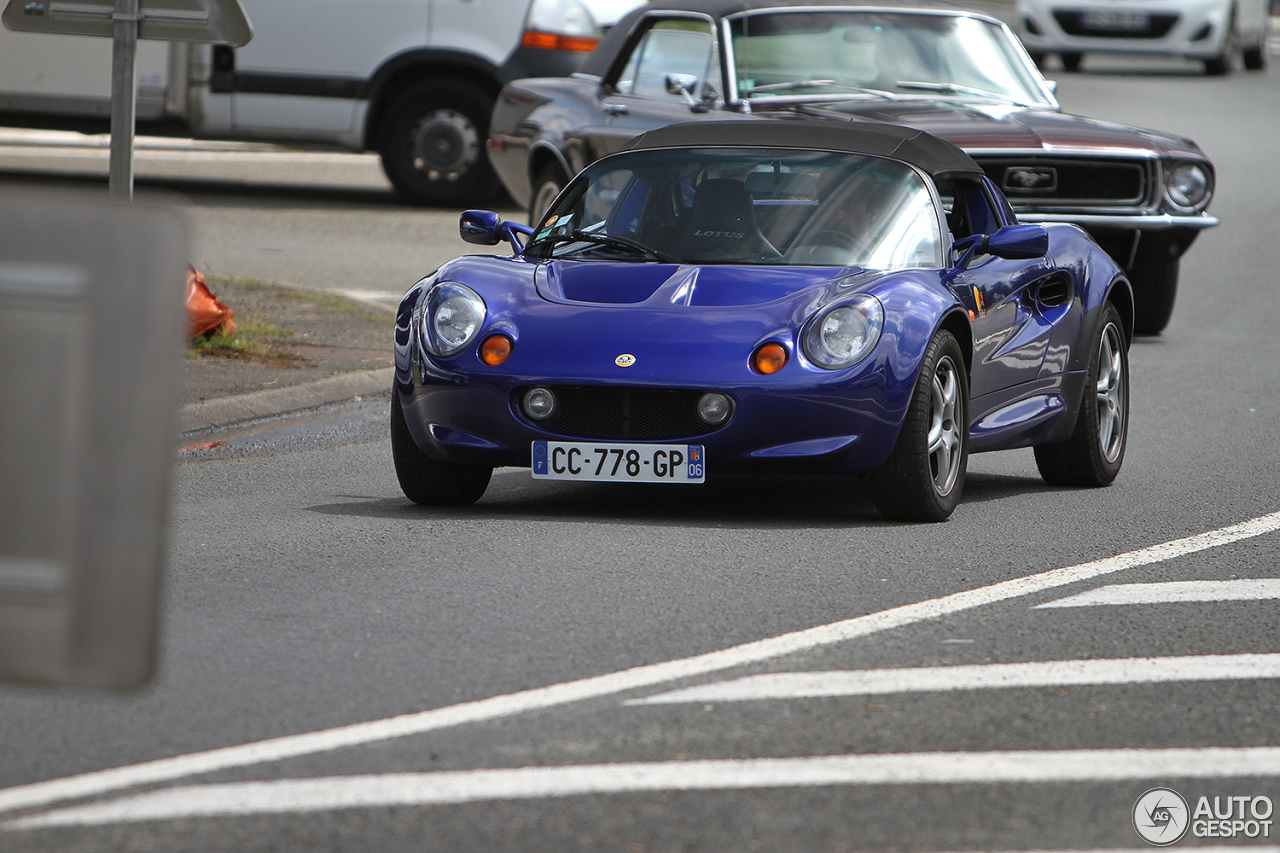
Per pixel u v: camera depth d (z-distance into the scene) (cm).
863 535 2391
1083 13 10750
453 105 6400
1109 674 1711
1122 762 1448
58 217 911
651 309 2430
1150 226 4369
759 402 2331
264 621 1870
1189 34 10756
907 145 2808
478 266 2575
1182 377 4047
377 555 2216
